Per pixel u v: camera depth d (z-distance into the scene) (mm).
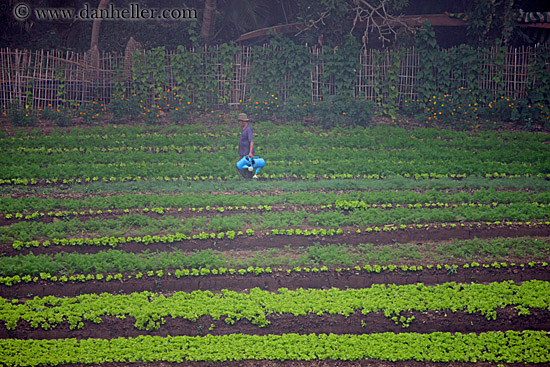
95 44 71000
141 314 27703
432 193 40156
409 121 58062
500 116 57188
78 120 56562
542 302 28359
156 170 43906
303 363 25500
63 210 37375
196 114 58594
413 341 26641
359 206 38438
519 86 58000
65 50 74000
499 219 36375
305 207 38562
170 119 57594
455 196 39469
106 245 33625
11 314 27438
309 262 32125
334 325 27922
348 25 61438
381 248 33750
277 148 50000
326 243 34625
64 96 58562
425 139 52156
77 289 30000
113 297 29094
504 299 28672
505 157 47406
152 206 38156
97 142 49531
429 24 58188
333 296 29422
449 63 58344
